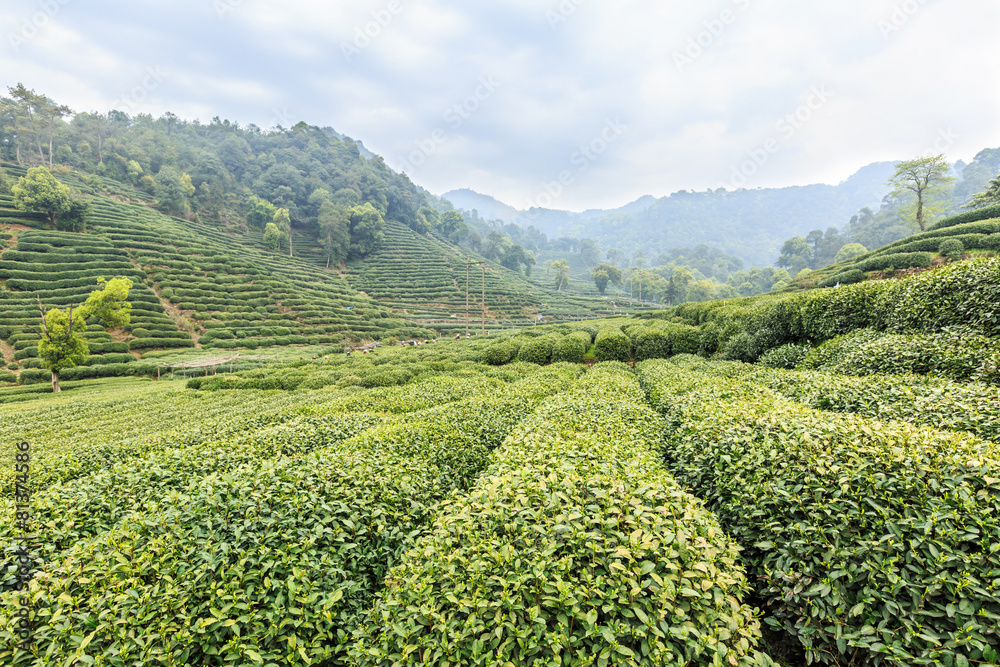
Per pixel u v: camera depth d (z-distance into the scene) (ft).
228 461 25.53
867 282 44.86
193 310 185.37
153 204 297.33
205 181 346.74
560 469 16.35
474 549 12.98
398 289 302.66
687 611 10.91
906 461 13.98
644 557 12.01
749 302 90.84
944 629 10.88
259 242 317.22
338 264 333.01
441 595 12.23
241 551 14.55
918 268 99.30
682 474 22.36
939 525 12.01
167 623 12.05
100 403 78.23
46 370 122.01
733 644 10.91
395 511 18.40
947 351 28.09
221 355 152.25
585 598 11.04
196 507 17.02
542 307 303.27
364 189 449.06
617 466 17.65
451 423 30.48
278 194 381.19
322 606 13.50
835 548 13.00
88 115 351.67
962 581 10.78
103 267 181.68
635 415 29.45
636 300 413.80
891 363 30.91
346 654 13.34
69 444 45.57
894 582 11.55
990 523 11.47
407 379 74.95
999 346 26.50
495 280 343.26
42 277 164.35
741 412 22.25
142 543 15.29
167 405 69.87
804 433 17.42
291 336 192.44
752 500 16.40
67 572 13.83
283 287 228.43
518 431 25.21
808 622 12.94
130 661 11.50
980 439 15.89
